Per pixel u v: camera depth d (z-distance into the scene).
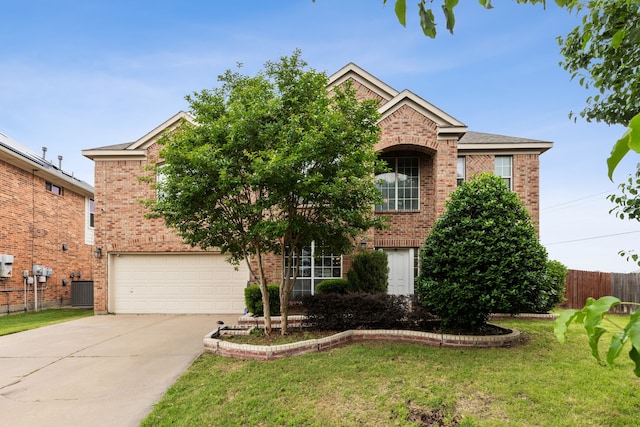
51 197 15.70
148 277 12.35
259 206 6.73
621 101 3.59
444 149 11.21
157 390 5.18
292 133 6.40
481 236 6.68
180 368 6.05
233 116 6.55
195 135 6.93
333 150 6.54
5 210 13.17
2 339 8.30
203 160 6.25
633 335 0.83
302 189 6.45
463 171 12.76
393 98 11.47
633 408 4.17
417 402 4.41
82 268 17.94
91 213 18.91
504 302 6.44
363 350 6.45
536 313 9.82
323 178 6.63
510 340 6.80
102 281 12.24
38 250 14.83
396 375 5.22
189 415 4.32
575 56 3.95
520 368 5.44
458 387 4.78
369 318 7.72
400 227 11.95
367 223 7.39
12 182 13.53
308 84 7.25
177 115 12.39
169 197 6.93
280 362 5.97
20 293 13.82
